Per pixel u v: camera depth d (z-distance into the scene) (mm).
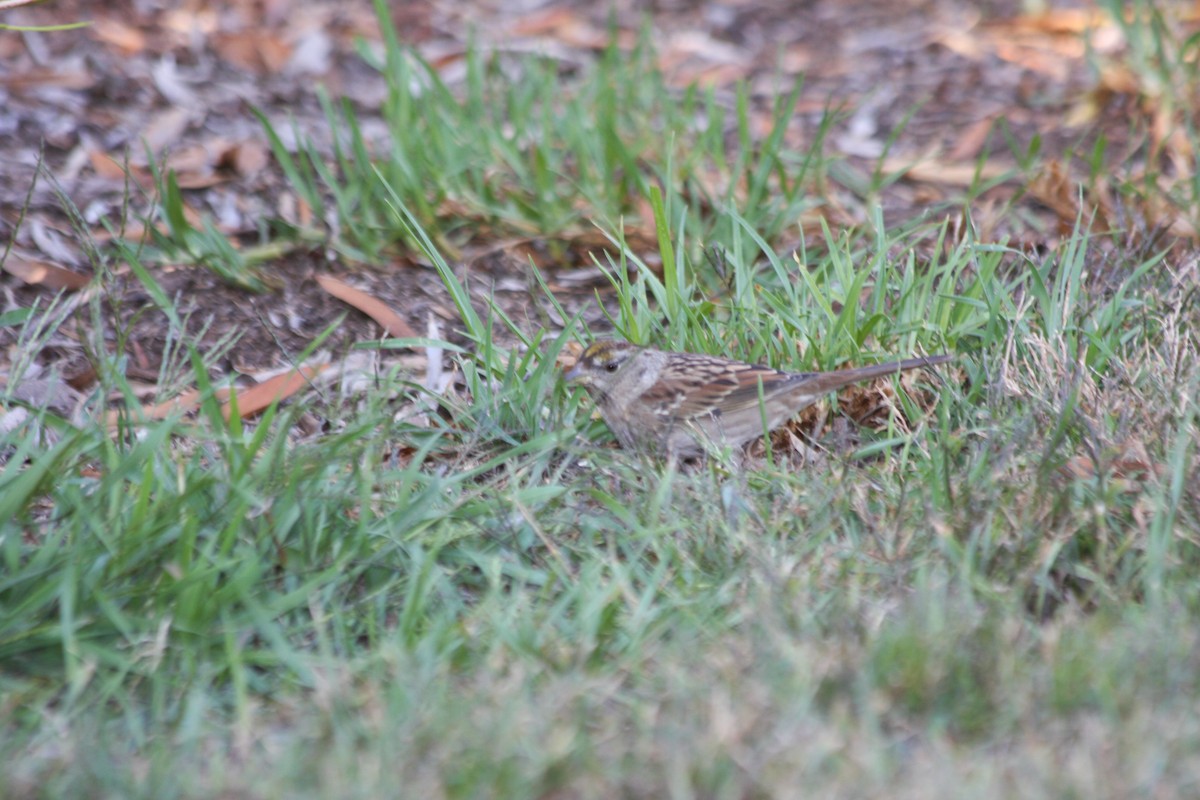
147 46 16719
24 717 6832
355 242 13078
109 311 11844
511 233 13203
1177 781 5926
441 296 12367
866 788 5855
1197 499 8102
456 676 7066
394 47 14391
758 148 15180
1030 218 13391
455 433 9938
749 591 7645
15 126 14656
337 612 7523
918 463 9258
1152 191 12961
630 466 9406
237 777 6195
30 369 10977
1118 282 11453
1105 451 8344
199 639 7312
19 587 7438
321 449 8711
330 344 11656
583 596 7637
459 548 8312
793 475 9180
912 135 15648
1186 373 9500
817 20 19172
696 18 19094
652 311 11648
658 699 6598
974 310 10797
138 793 6055
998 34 18250
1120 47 17281
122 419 8977
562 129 14633
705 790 5977
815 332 10789
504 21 18766
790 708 6363
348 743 6340
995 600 7430
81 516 7625
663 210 11758
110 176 14008
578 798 6004
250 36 17391
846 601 7355
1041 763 5980
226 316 11938
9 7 9602
